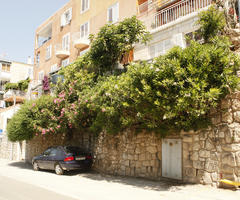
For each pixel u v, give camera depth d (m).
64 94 13.66
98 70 13.80
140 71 8.64
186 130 9.04
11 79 43.12
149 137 10.63
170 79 7.75
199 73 7.62
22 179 11.09
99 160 13.22
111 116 10.49
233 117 7.91
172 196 7.24
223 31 9.21
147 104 8.79
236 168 7.62
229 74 7.85
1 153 26.17
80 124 13.42
